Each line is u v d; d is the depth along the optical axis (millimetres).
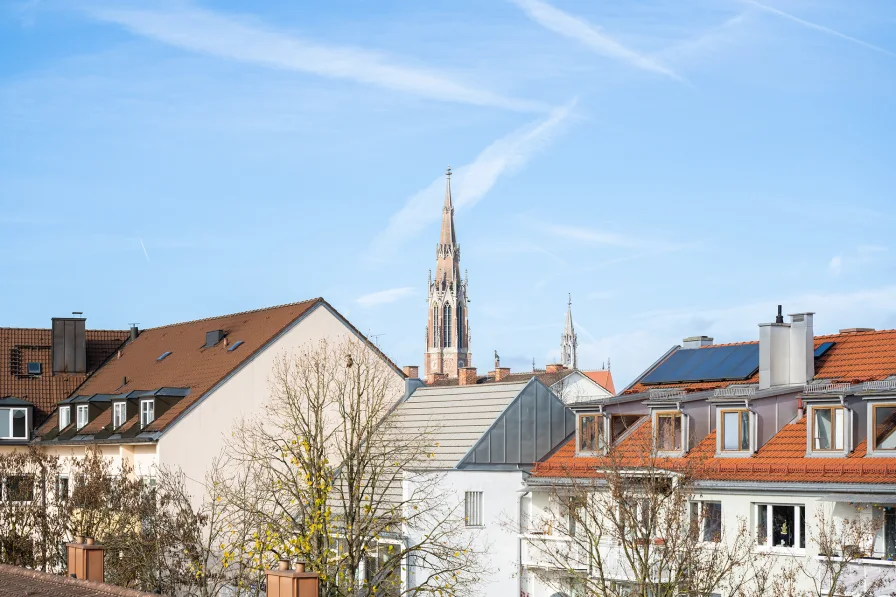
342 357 57594
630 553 43188
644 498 41062
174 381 62125
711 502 42969
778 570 40094
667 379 50375
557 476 48875
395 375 60938
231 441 57219
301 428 46625
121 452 59375
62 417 67625
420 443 50062
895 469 38125
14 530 52156
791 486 40031
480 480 49562
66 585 29516
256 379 58562
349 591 41031
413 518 47125
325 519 41719
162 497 48094
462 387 56719
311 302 60844
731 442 43719
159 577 45125
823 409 41344
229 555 41656
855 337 46750
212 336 64500
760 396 43219
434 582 47156
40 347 72750
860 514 38938
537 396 53688
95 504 50469
